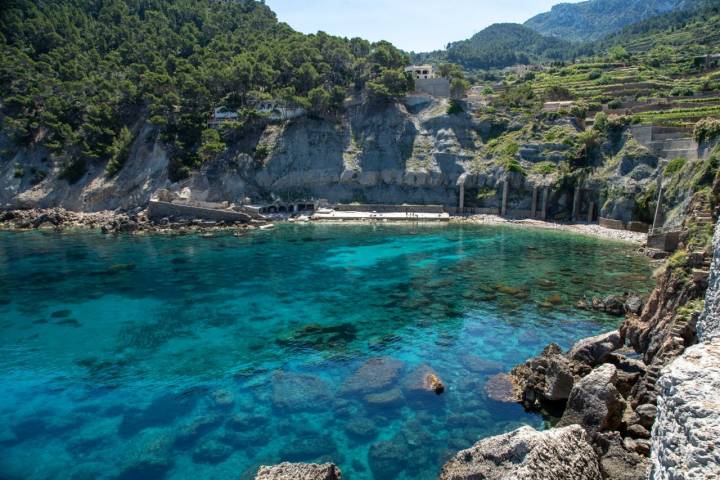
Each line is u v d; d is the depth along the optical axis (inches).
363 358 1520.7
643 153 3555.6
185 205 4005.9
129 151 4525.1
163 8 6697.8
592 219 3853.3
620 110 4308.6
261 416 1195.9
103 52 5713.6
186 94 4643.2
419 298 2118.6
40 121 4682.6
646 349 1425.9
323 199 4552.2
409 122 4768.7
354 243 3312.0
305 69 4995.1
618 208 3565.5
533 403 1213.1
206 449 1068.5
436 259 2832.2
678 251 1601.9
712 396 469.4
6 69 4739.2
